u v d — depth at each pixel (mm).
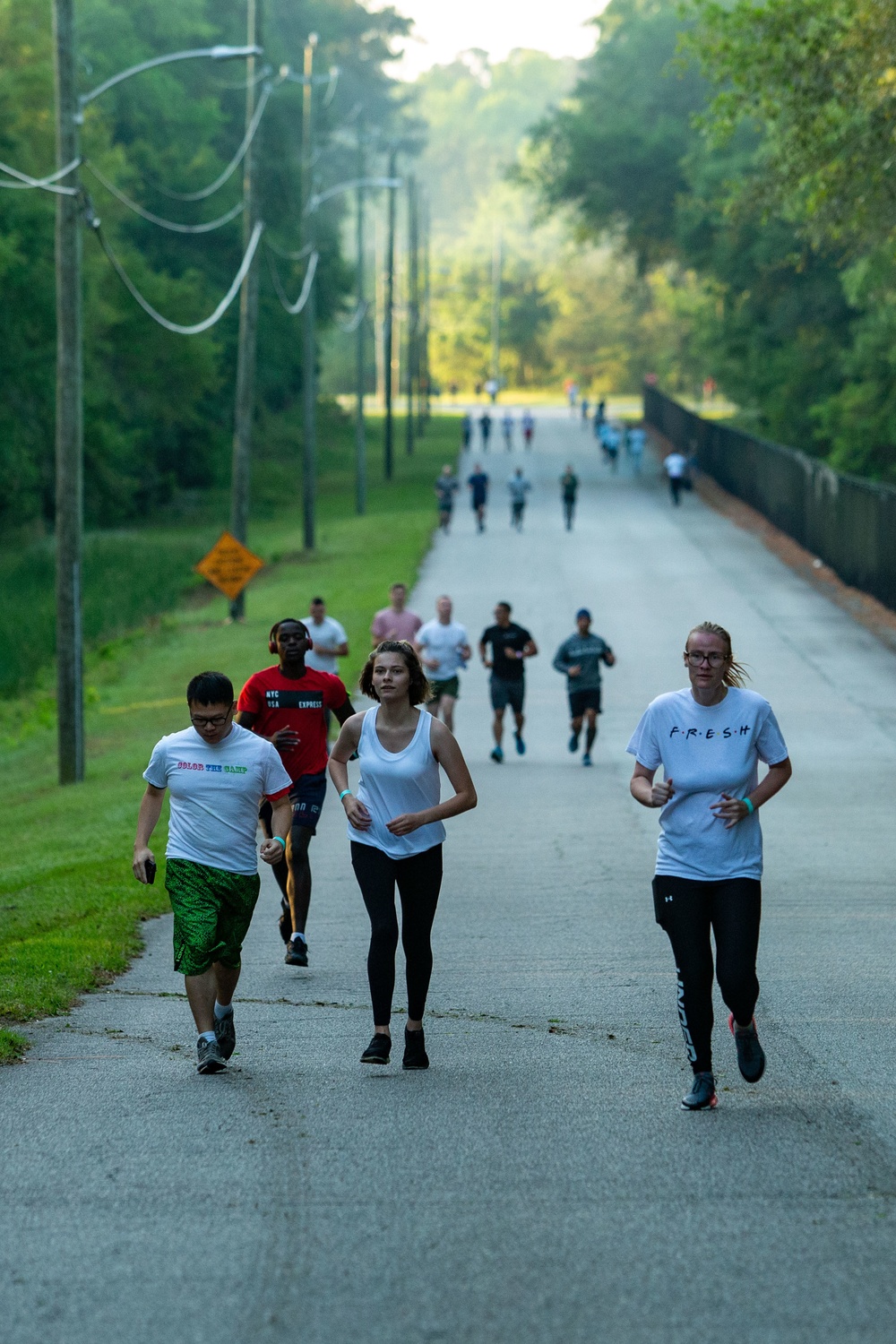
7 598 130000
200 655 101375
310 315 146500
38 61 148250
